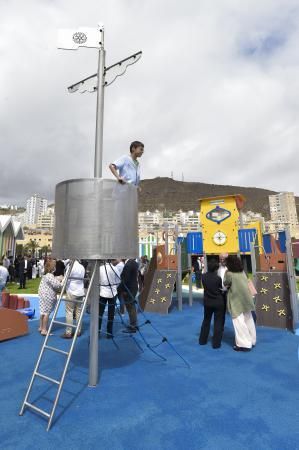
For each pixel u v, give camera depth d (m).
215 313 5.63
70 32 4.86
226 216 10.02
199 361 4.75
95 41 4.81
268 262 7.96
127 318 8.43
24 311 8.35
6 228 22.14
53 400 3.39
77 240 3.68
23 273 15.82
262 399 3.38
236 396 3.46
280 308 7.17
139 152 4.96
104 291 6.30
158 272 10.21
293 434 2.69
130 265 6.63
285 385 3.78
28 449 2.50
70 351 3.19
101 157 4.42
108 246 3.73
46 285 6.57
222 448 2.49
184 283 18.98
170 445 2.54
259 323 7.24
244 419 2.94
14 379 4.04
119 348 5.51
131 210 4.14
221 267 7.33
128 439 2.63
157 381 3.92
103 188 3.79
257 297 7.57
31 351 5.32
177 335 6.54
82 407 3.21
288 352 5.21
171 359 4.86
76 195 3.77
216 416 3.00
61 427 2.82
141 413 3.07
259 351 5.29
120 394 3.53
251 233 9.62
